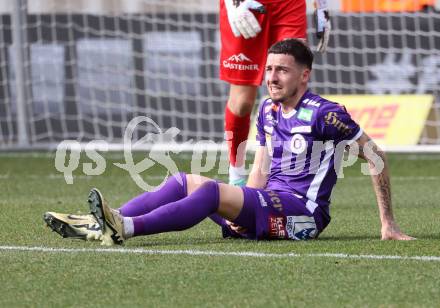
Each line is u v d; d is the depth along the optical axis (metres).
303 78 18.33
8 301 13.20
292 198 18.11
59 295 13.52
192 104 47.19
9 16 44.84
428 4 42.44
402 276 14.52
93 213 17.36
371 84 44.50
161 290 13.77
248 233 18.31
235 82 23.67
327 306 12.77
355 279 14.33
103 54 46.19
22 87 40.31
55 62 45.25
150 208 18.16
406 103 38.75
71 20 46.12
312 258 15.97
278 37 23.45
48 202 25.86
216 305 12.88
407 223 21.28
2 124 45.25
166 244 17.89
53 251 16.92
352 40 45.56
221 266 15.37
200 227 20.50
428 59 43.25
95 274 14.83
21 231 19.81
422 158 39.25
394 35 44.91
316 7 23.95
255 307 12.75
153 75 45.00
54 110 45.56
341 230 20.11
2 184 31.03
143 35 45.31
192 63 46.53
